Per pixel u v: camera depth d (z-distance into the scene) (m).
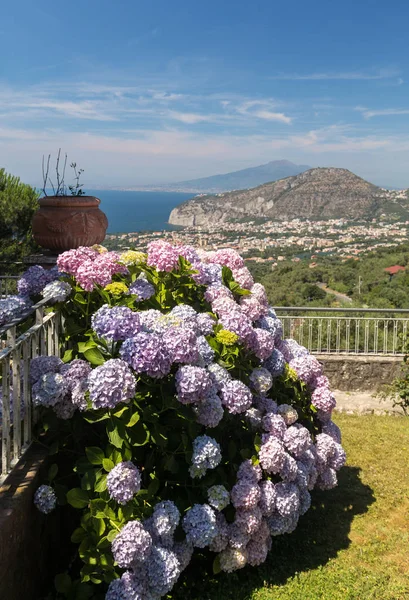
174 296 3.44
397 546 3.41
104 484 2.55
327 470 3.79
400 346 7.57
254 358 3.47
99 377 2.43
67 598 2.51
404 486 4.29
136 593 2.38
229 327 3.19
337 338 7.89
